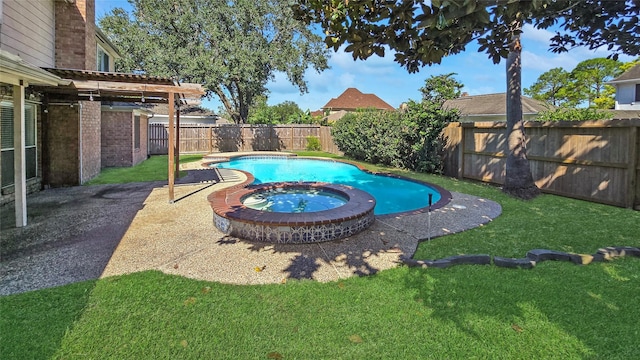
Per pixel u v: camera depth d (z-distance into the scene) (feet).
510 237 18.65
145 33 79.41
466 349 9.07
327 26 10.12
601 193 25.91
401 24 9.05
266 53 79.66
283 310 11.02
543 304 11.19
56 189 33.09
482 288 12.37
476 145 38.09
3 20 24.22
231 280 13.29
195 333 9.75
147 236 18.75
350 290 12.41
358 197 24.77
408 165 48.47
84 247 16.89
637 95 77.51
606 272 13.66
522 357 8.73
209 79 75.15
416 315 10.68
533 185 29.89
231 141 87.45
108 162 53.62
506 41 11.86
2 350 8.91
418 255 16.21
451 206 26.17
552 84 133.69
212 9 79.15
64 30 33.76
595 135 26.16
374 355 8.88
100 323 10.16
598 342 9.24
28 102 30.91
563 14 11.68
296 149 91.09
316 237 18.10
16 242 17.61
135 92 29.76
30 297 11.62
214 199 23.81
